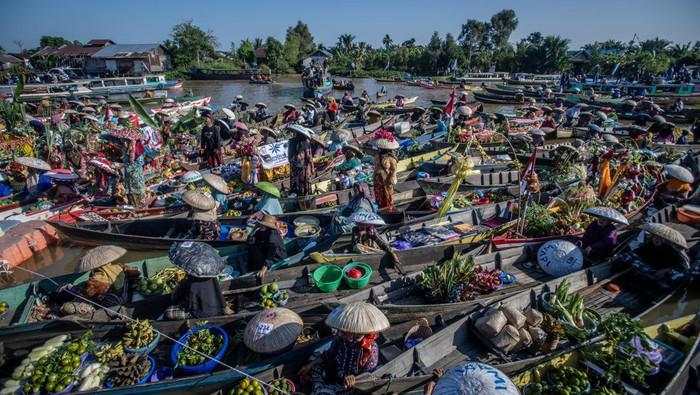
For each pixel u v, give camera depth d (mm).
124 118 21406
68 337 6434
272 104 40094
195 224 9859
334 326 5031
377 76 70875
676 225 10367
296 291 7871
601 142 17016
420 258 8781
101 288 7145
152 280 7801
